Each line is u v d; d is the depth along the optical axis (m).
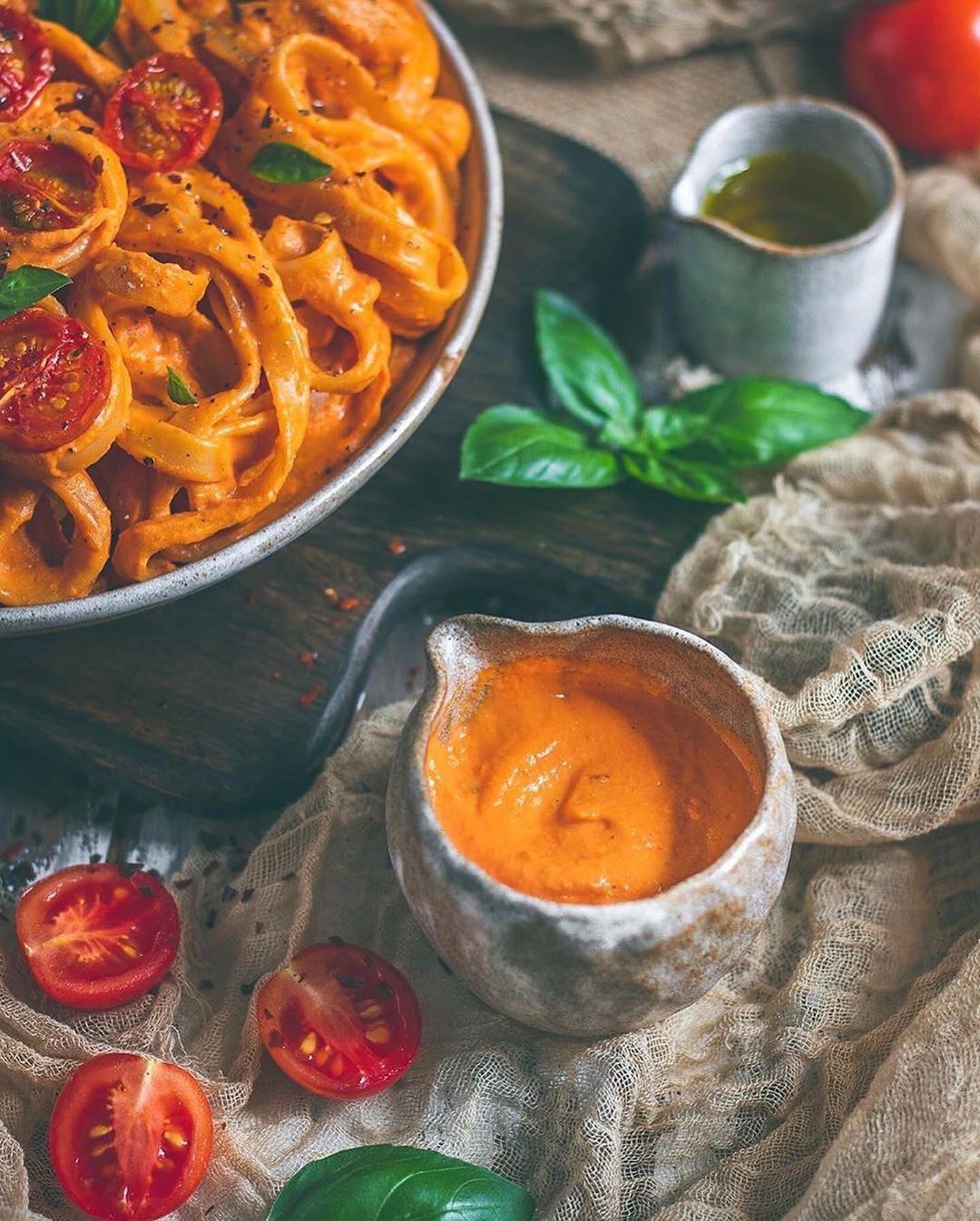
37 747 0.50
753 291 0.54
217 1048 0.47
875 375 0.59
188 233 0.47
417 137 0.51
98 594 0.46
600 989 0.43
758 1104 0.46
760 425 0.53
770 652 0.50
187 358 0.48
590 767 0.46
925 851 0.50
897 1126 0.44
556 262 0.57
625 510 0.53
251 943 0.48
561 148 0.59
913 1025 0.45
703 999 0.47
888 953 0.48
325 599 0.52
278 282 0.47
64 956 0.47
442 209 0.51
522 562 0.52
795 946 0.48
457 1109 0.46
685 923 0.42
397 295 0.49
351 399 0.49
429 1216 0.43
